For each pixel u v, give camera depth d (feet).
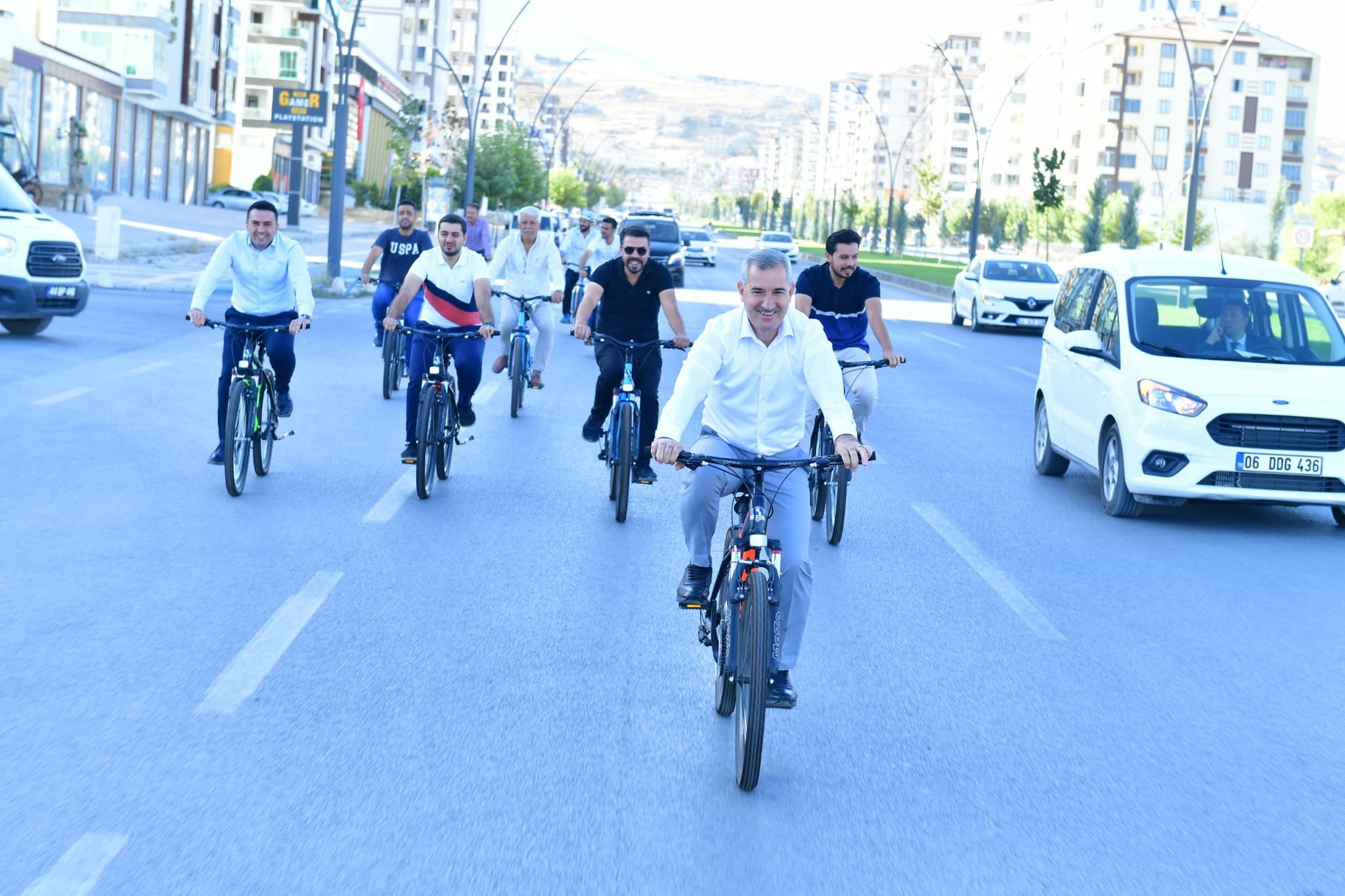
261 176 304.91
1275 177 519.60
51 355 56.03
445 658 21.16
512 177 340.18
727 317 19.07
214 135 297.12
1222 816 16.25
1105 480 36.78
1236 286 38.11
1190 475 34.60
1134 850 15.15
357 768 16.62
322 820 15.06
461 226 36.14
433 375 34.27
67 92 215.92
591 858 14.38
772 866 14.38
